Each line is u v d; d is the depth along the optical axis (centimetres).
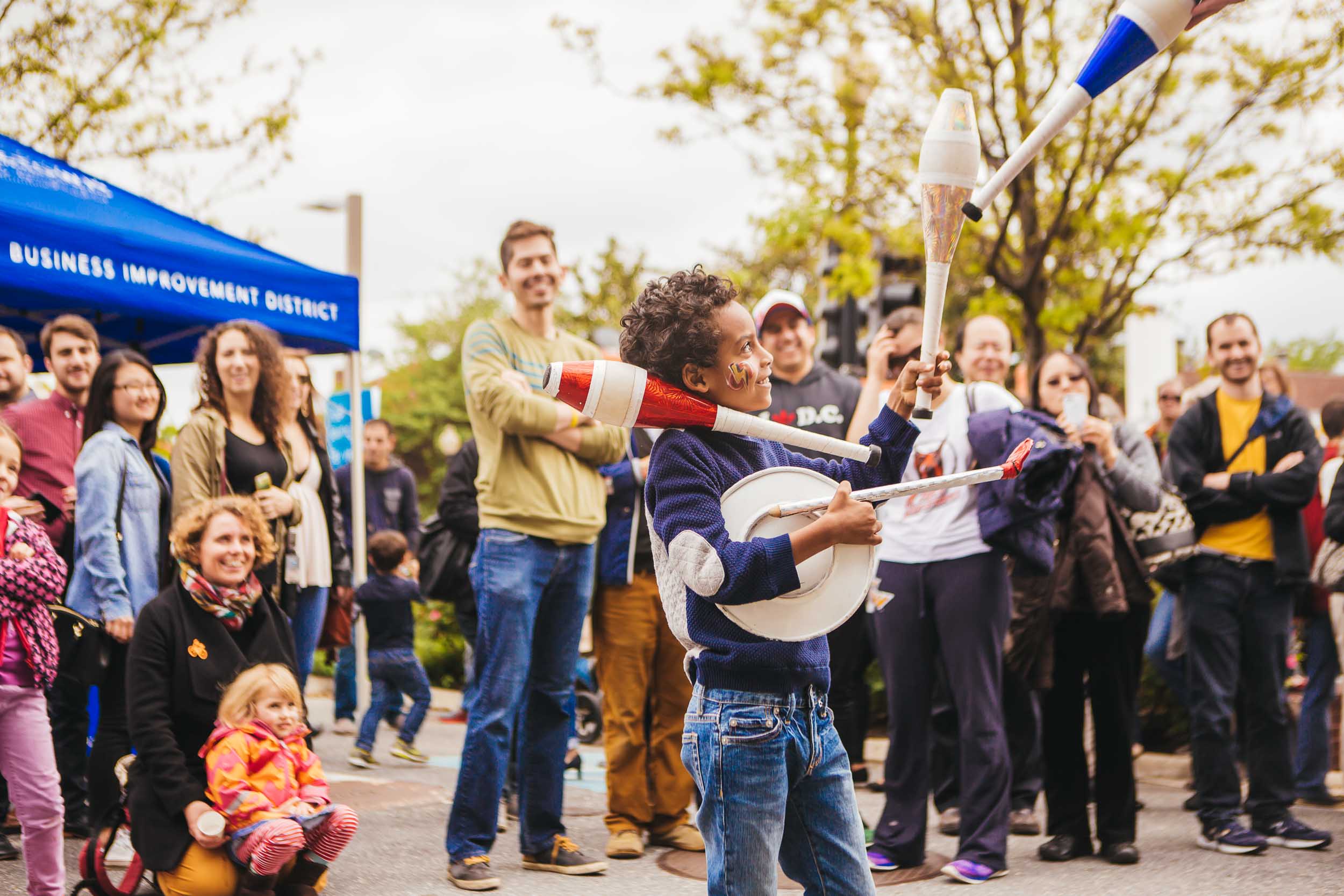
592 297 2448
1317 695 587
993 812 425
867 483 250
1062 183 973
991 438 423
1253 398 500
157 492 444
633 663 462
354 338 674
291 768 369
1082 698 458
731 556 216
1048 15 918
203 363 445
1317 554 617
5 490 367
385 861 443
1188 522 471
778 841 228
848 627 483
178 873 352
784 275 2070
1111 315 1033
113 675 405
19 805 355
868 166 1005
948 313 1244
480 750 409
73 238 507
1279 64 902
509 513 417
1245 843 463
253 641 392
